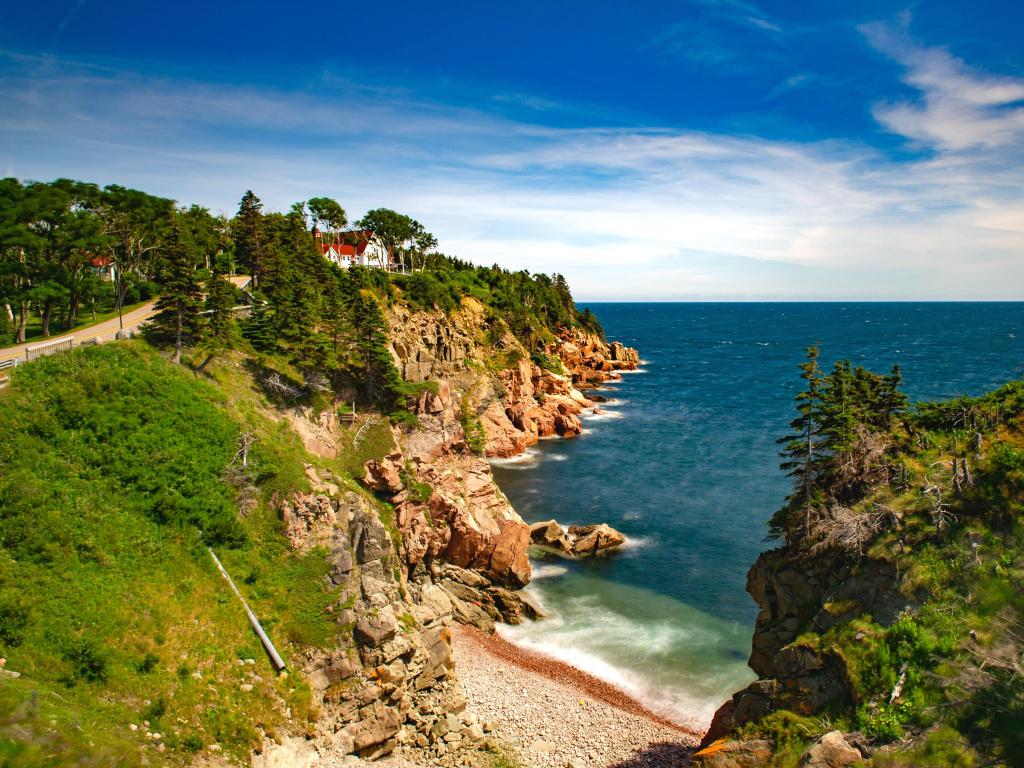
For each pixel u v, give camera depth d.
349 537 39.22
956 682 20.67
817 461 33.53
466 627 47.09
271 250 73.19
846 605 28.14
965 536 26.80
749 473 83.38
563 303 189.12
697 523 66.69
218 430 42.16
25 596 26.75
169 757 24.22
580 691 39.28
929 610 25.44
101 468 35.62
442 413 66.62
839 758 22.53
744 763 25.19
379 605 36.06
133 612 29.33
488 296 124.50
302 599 35.31
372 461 50.22
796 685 27.30
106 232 70.38
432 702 34.97
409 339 81.38
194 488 37.47
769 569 34.56
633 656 43.34
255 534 37.59
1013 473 27.75
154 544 33.38
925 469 30.77
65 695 23.89
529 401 109.25
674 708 37.78
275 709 29.77
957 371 154.62
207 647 30.12
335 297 63.09
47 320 59.94
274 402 50.59
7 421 34.81
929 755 20.45
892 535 28.52
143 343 46.75
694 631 46.59
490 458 92.62
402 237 126.88
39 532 29.78
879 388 37.78
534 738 34.41
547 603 51.00
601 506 71.94
